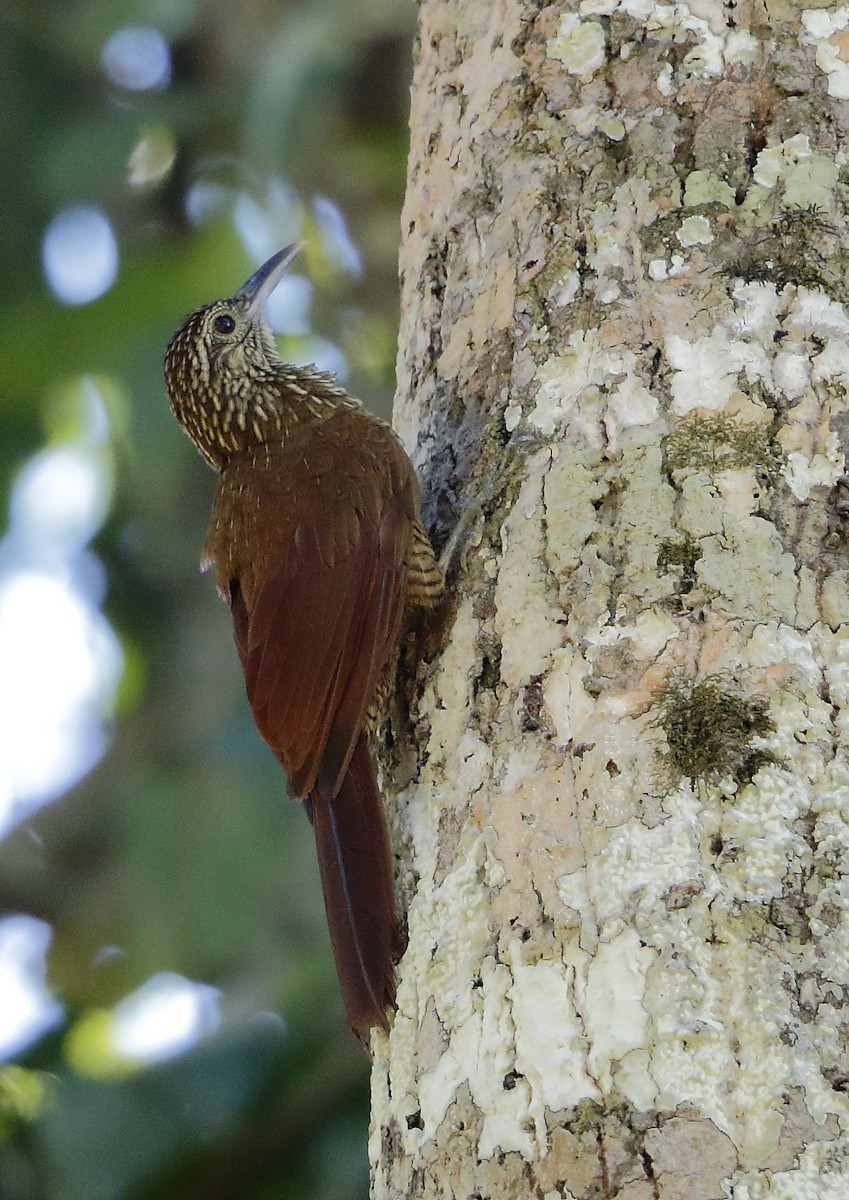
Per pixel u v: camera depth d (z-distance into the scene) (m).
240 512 8.84
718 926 5.80
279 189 14.28
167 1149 10.77
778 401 6.76
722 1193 5.39
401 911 6.86
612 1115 5.61
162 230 14.73
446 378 7.80
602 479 6.82
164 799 13.78
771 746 6.08
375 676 7.57
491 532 7.10
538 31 7.86
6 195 14.30
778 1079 5.53
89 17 14.37
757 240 7.08
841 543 6.50
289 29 13.78
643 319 7.06
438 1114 6.12
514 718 6.54
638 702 6.27
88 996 14.21
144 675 14.70
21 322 13.16
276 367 9.81
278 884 13.66
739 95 7.36
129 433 13.47
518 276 7.53
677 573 6.46
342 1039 11.11
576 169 7.50
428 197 8.27
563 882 6.07
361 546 7.99
